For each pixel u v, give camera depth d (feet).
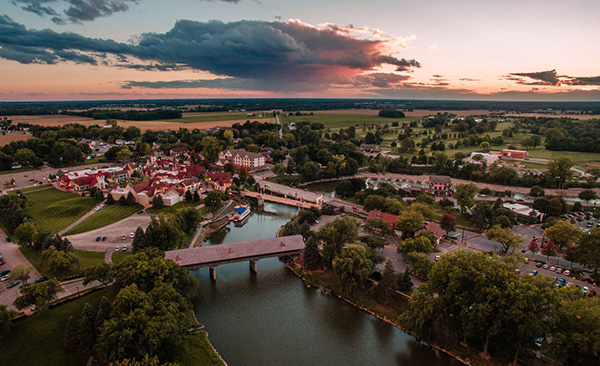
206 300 422.82
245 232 644.69
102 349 276.41
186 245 542.98
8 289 390.01
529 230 629.10
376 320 393.91
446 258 358.84
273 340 358.23
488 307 306.76
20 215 532.32
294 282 466.70
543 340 311.47
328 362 331.98
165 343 294.25
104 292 391.24
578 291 345.72
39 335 326.03
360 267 426.92
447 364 331.77
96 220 609.83
